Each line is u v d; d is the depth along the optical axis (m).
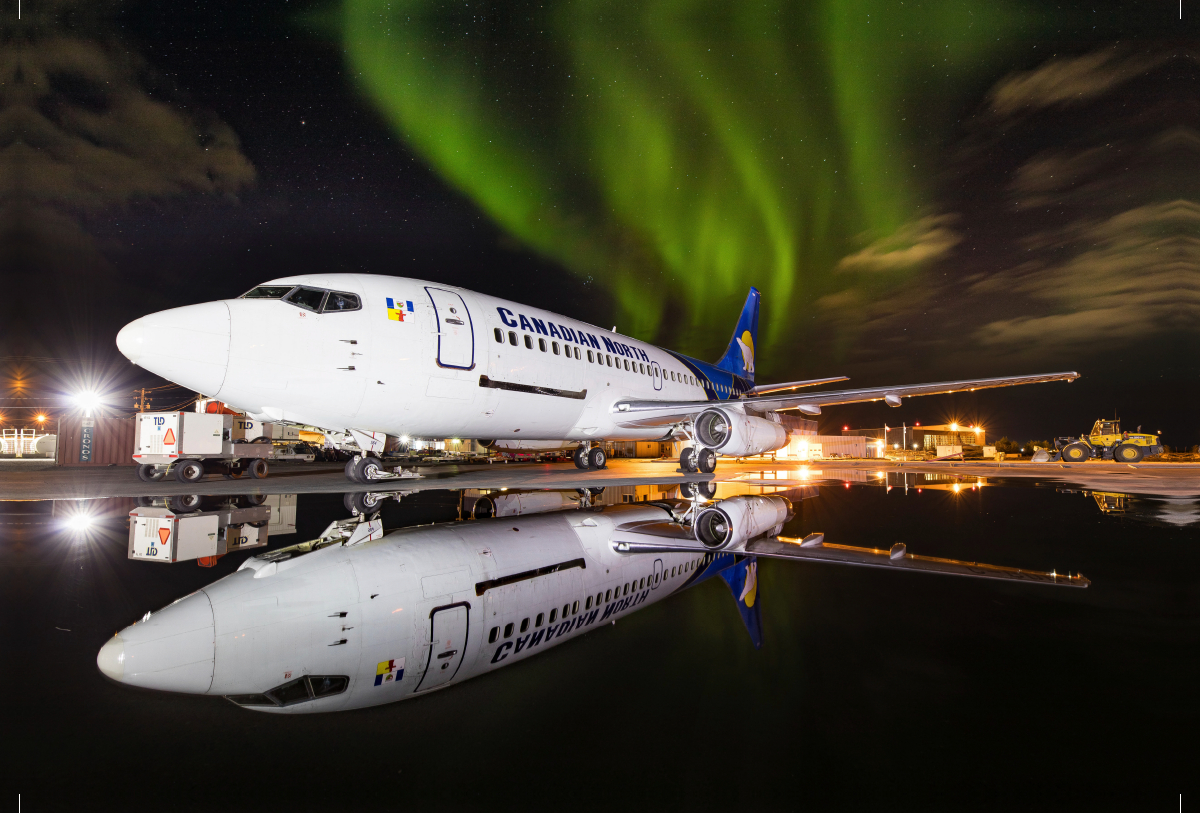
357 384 8.21
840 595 3.19
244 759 1.57
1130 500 8.76
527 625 2.68
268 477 12.52
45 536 4.89
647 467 19.55
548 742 1.69
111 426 22.45
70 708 1.84
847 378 15.49
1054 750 1.60
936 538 5.14
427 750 1.64
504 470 16.55
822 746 1.65
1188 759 1.55
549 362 11.05
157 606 2.85
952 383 12.37
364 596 3.02
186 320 7.15
